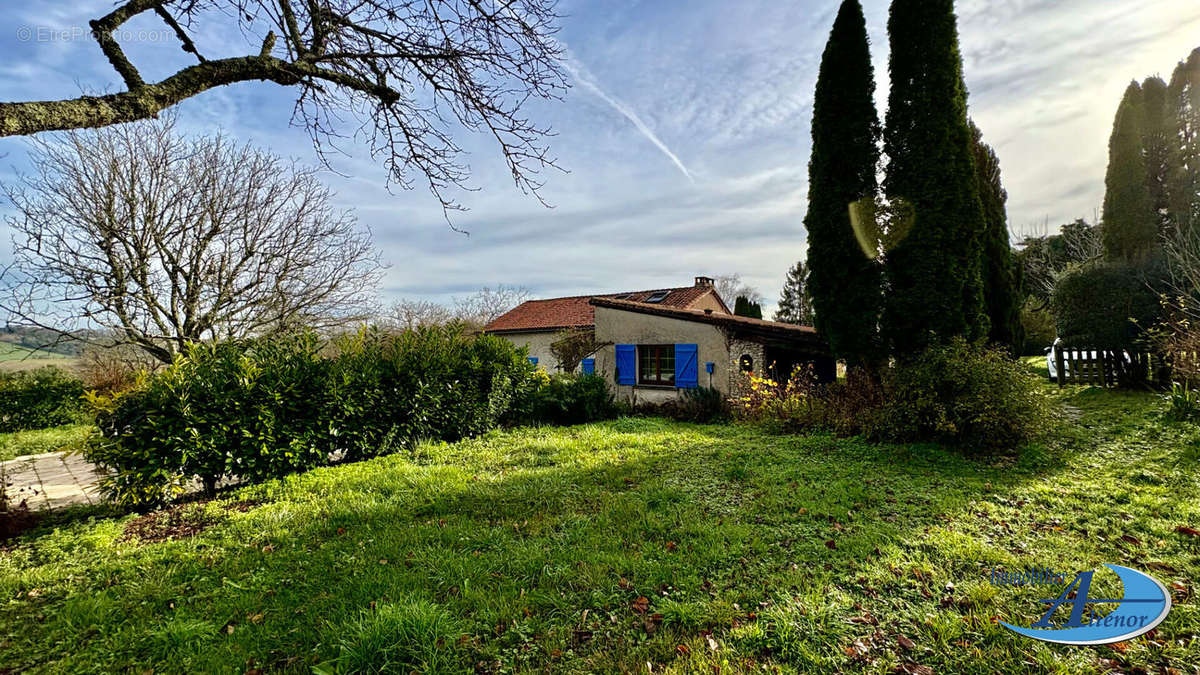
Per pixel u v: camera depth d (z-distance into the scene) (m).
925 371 7.39
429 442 8.19
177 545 4.20
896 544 3.93
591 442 8.20
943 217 9.07
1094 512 4.52
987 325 9.29
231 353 6.70
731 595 3.20
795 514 4.64
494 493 5.42
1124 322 11.91
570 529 4.36
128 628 2.95
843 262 10.05
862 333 9.80
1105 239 14.86
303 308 13.59
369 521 4.64
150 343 12.01
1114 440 7.17
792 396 9.86
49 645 2.81
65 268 10.94
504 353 10.09
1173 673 2.40
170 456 5.49
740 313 30.06
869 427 7.76
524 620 2.95
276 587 3.42
